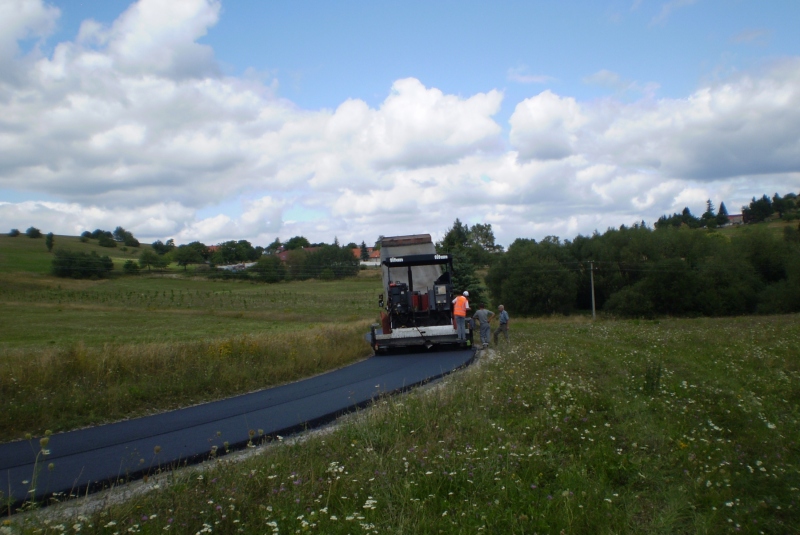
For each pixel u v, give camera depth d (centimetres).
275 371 1410
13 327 4175
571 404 818
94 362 1282
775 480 531
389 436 692
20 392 1072
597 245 7125
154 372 1312
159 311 5506
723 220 15900
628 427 714
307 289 7794
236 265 12181
